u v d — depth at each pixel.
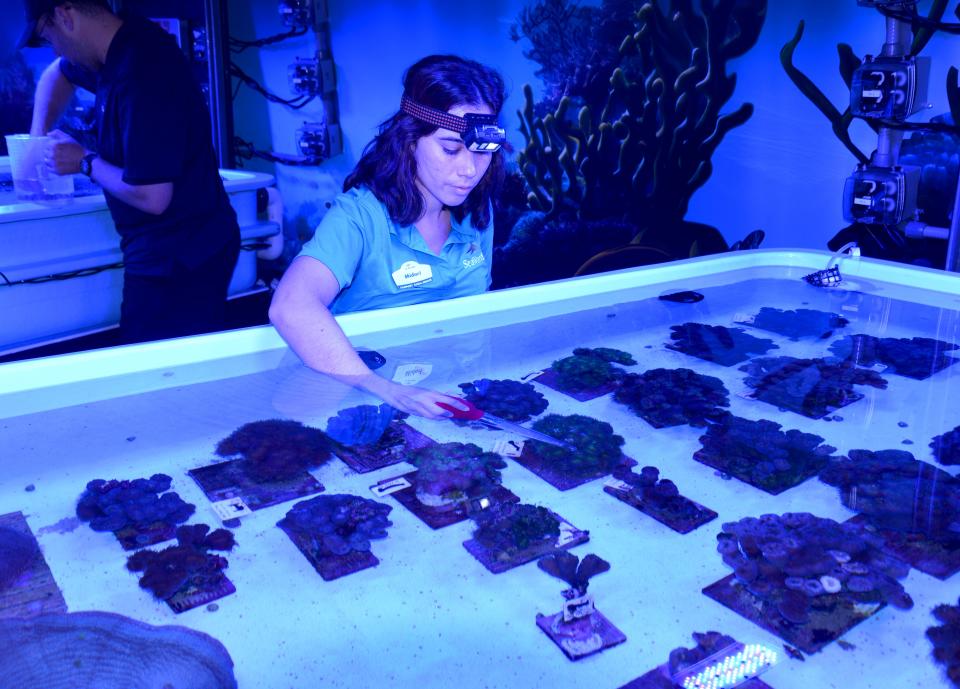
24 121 4.22
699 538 0.78
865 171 2.39
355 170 1.52
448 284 1.62
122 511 0.80
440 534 0.78
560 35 3.69
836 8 2.99
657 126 3.62
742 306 1.56
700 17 3.37
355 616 0.66
